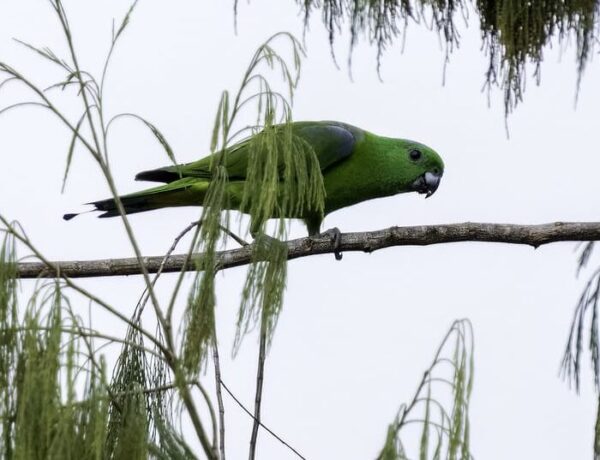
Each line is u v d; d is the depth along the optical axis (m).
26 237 5.54
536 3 8.59
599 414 6.69
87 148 5.82
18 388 5.33
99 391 5.24
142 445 5.55
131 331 6.46
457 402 5.07
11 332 5.38
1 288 5.41
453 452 5.00
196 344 5.53
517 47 8.66
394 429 5.11
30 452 5.13
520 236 8.70
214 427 5.68
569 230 8.55
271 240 5.67
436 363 5.19
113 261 8.32
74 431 5.17
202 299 5.55
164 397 6.27
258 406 6.64
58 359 5.17
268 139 5.70
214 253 5.61
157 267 8.34
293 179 6.38
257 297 5.62
